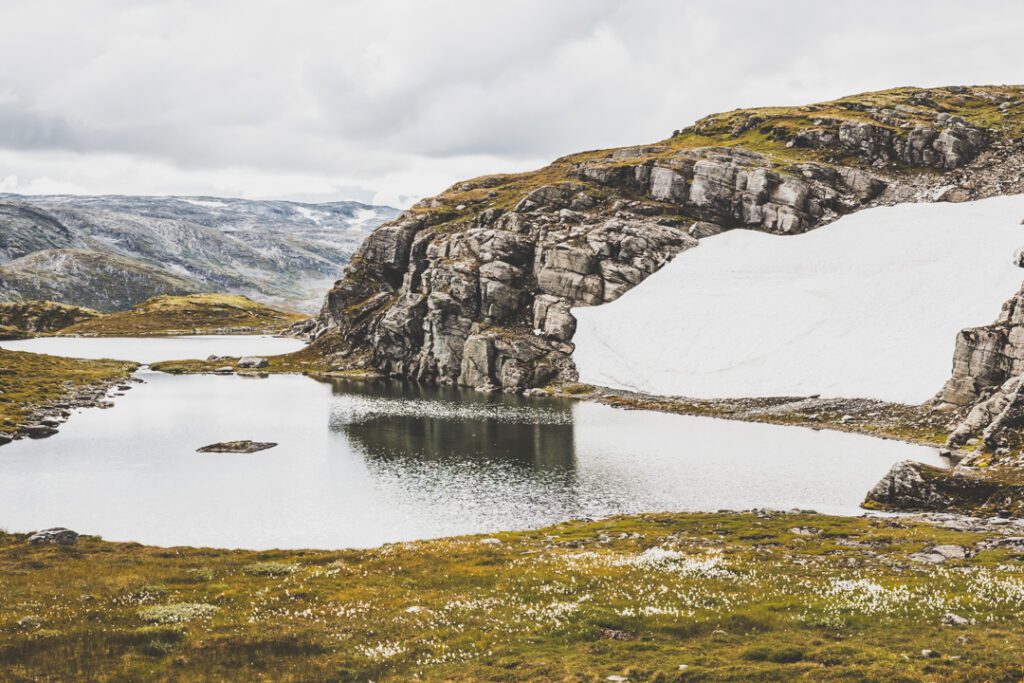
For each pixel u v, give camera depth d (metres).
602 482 65.38
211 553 41.41
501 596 28.25
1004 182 159.62
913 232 141.88
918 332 103.88
